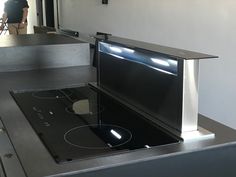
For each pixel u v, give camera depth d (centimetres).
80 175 90
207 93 298
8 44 230
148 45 140
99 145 108
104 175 93
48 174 88
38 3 862
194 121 115
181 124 115
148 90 135
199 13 295
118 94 162
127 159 97
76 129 124
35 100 161
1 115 138
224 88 278
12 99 162
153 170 99
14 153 102
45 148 105
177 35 328
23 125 127
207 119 130
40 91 176
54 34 300
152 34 370
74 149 105
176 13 325
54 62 235
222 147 106
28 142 110
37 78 205
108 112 142
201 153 104
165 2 341
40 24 867
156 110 130
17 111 144
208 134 113
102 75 177
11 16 685
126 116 137
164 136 114
